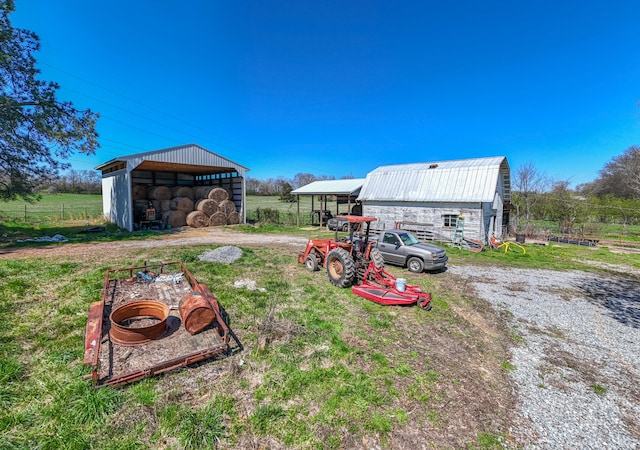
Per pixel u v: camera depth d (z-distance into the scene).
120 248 11.05
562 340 5.02
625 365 4.28
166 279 6.55
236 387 3.34
